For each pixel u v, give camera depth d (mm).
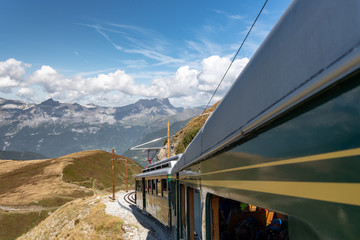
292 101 1644
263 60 2074
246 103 2398
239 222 4320
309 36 1506
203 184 4539
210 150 3855
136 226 22406
